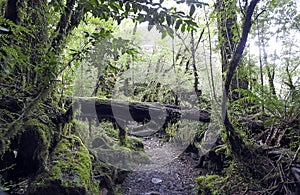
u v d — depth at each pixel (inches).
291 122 103.7
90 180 98.9
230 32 129.1
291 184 92.4
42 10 93.0
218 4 126.6
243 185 107.9
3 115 79.0
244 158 109.3
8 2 80.3
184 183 136.6
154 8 58.0
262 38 135.5
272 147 106.4
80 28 112.4
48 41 93.6
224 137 118.3
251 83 136.4
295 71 128.9
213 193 115.3
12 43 75.9
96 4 58.1
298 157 97.3
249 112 132.9
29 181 84.7
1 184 71.7
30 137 83.0
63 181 83.4
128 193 124.9
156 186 132.5
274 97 105.0
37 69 72.5
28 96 85.4
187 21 58.2
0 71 66.0
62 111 107.7
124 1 58.8
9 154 79.7
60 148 102.3
